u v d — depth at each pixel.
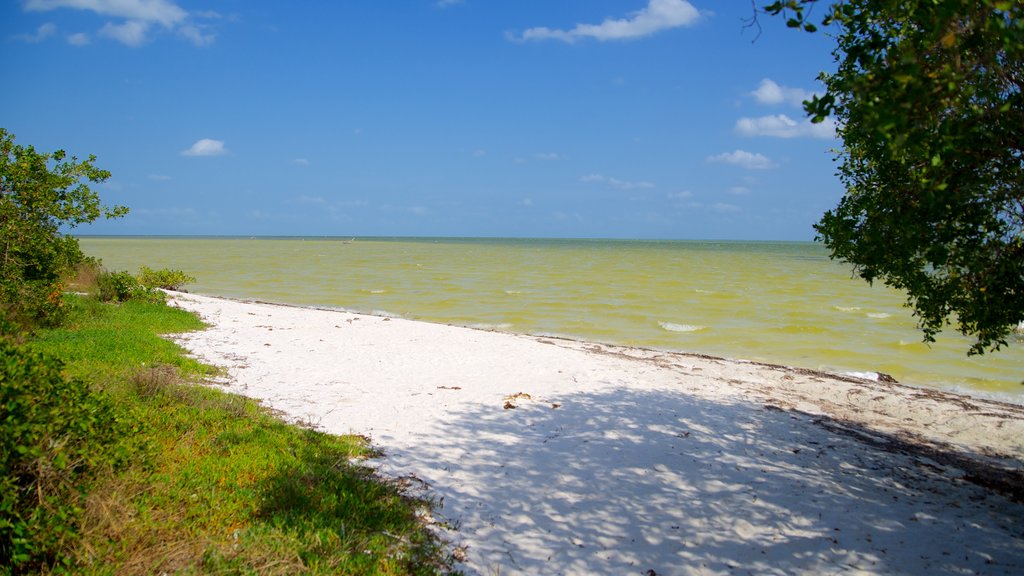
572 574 5.98
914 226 5.77
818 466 9.48
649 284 37.62
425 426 10.02
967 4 4.06
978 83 4.78
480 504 7.30
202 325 17.25
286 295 30.64
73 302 16.02
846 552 6.80
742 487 8.43
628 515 7.38
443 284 36.31
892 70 4.33
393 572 5.41
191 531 5.51
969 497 8.73
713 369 16.36
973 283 6.44
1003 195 5.48
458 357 15.55
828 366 18.05
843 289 36.09
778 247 151.38
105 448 5.76
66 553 4.90
